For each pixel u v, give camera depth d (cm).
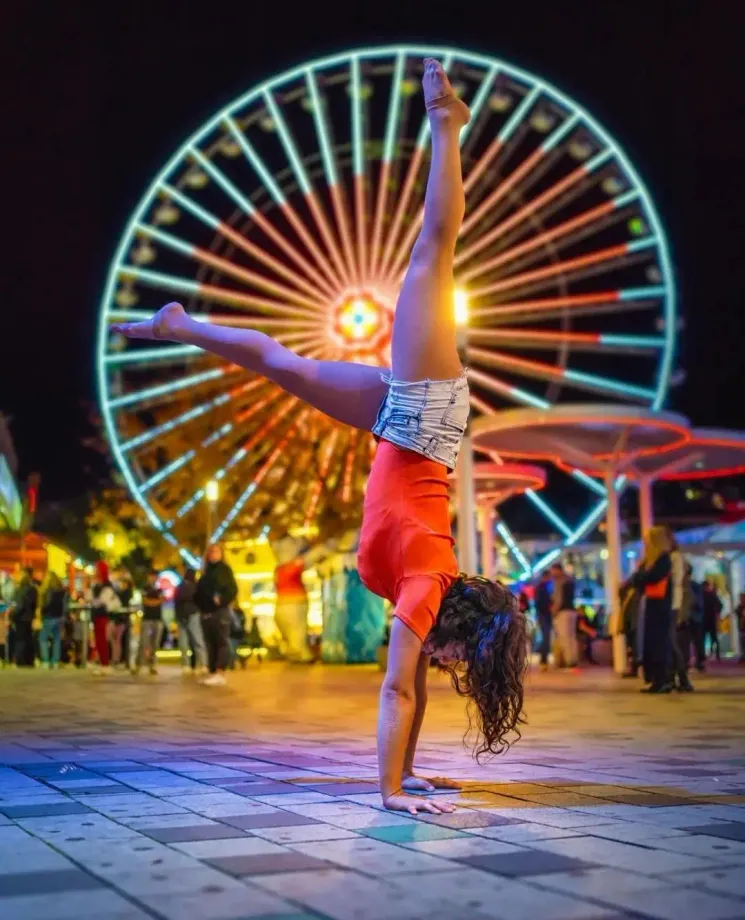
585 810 392
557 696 1102
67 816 386
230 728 784
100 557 3800
